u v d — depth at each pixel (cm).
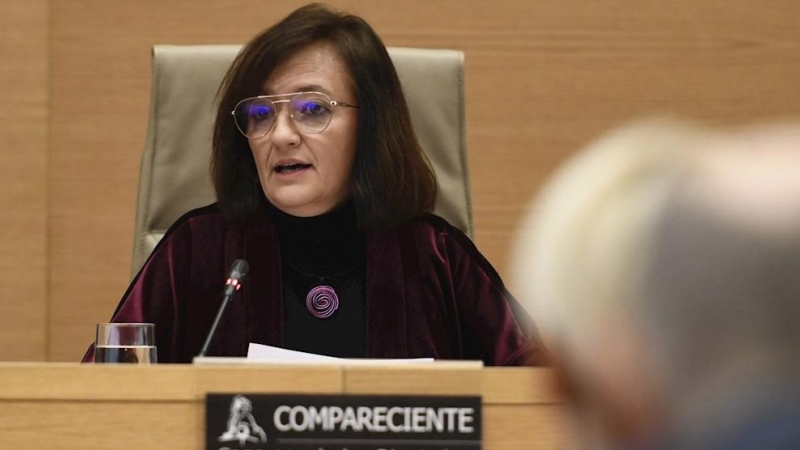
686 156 134
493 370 373
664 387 128
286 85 672
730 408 124
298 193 662
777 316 123
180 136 761
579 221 138
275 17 1035
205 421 372
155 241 750
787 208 124
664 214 130
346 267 674
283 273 671
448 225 709
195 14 1033
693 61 1070
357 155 677
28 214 1021
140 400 377
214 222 690
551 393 144
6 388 381
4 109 1024
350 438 369
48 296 1021
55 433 380
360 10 1046
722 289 125
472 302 686
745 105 1074
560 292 138
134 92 1029
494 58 1058
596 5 1065
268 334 656
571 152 1061
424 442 369
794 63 1077
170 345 672
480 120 1057
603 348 133
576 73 1063
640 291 129
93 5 1028
